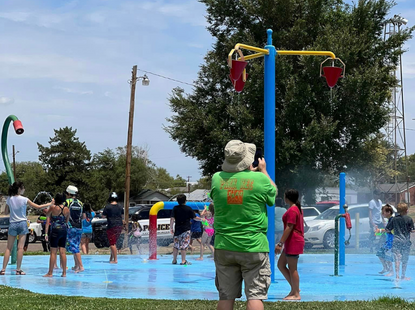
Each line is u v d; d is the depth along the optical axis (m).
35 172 82.56
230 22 32.69
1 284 9.77
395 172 56.41
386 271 11.70
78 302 7.25
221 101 30.95
